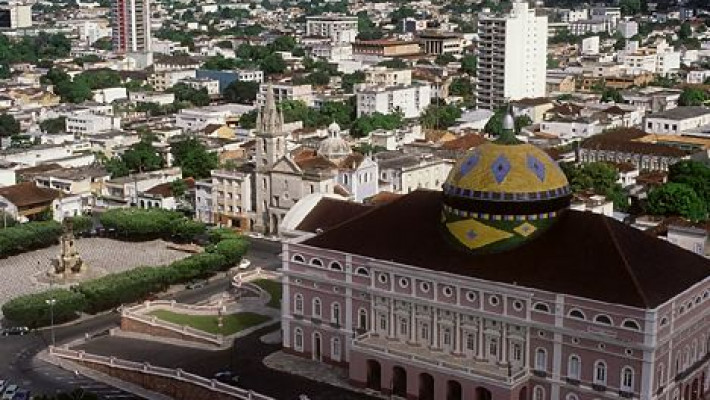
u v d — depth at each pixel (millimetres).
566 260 152125
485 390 152375
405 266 162500
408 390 160375
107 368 180000
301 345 181000
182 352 186875
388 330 167500
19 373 180000
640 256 151000
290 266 180000
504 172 159250
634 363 142000
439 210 171250
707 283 155125
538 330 150625
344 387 167500
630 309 140750
